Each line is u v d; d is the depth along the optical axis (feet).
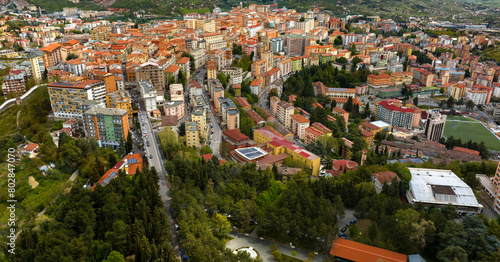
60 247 625.82
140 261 638.53
